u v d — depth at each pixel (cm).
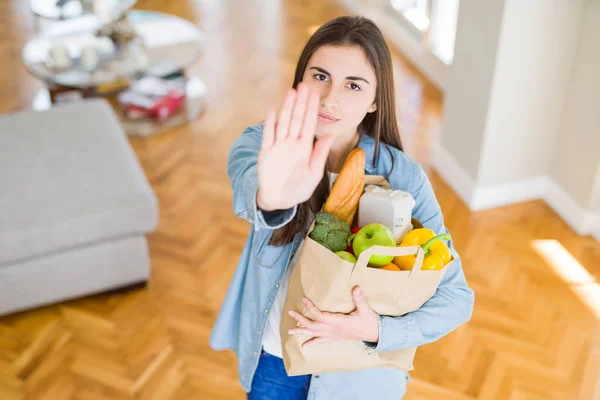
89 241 272
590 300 301
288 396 170
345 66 130
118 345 276
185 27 434
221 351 275
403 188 151
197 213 344
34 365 268
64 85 376
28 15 530
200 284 304
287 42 495
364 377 163
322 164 117
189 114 415
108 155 297
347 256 126
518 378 266
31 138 305
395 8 482
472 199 352
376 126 144
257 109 423
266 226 122
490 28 308
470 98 336
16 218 263
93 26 430
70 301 295
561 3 302
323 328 131
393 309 131
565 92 329
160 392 259
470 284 307
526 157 346
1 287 269
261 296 157
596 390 262
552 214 351
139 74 388
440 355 274
